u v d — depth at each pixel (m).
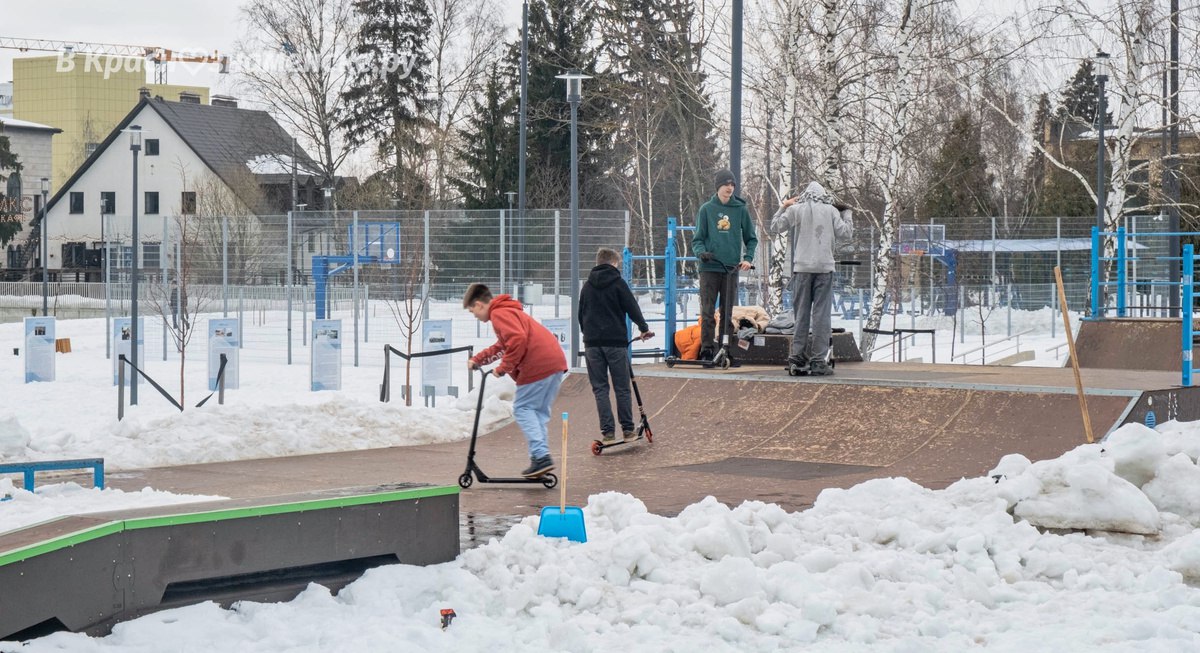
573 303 32.16
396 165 103.00
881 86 42.44
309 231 53.34
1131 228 58.00
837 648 9.30
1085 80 51.09
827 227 22.25
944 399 19.78
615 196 96.94
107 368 44.50
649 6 80.50
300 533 10.33
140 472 18.73
